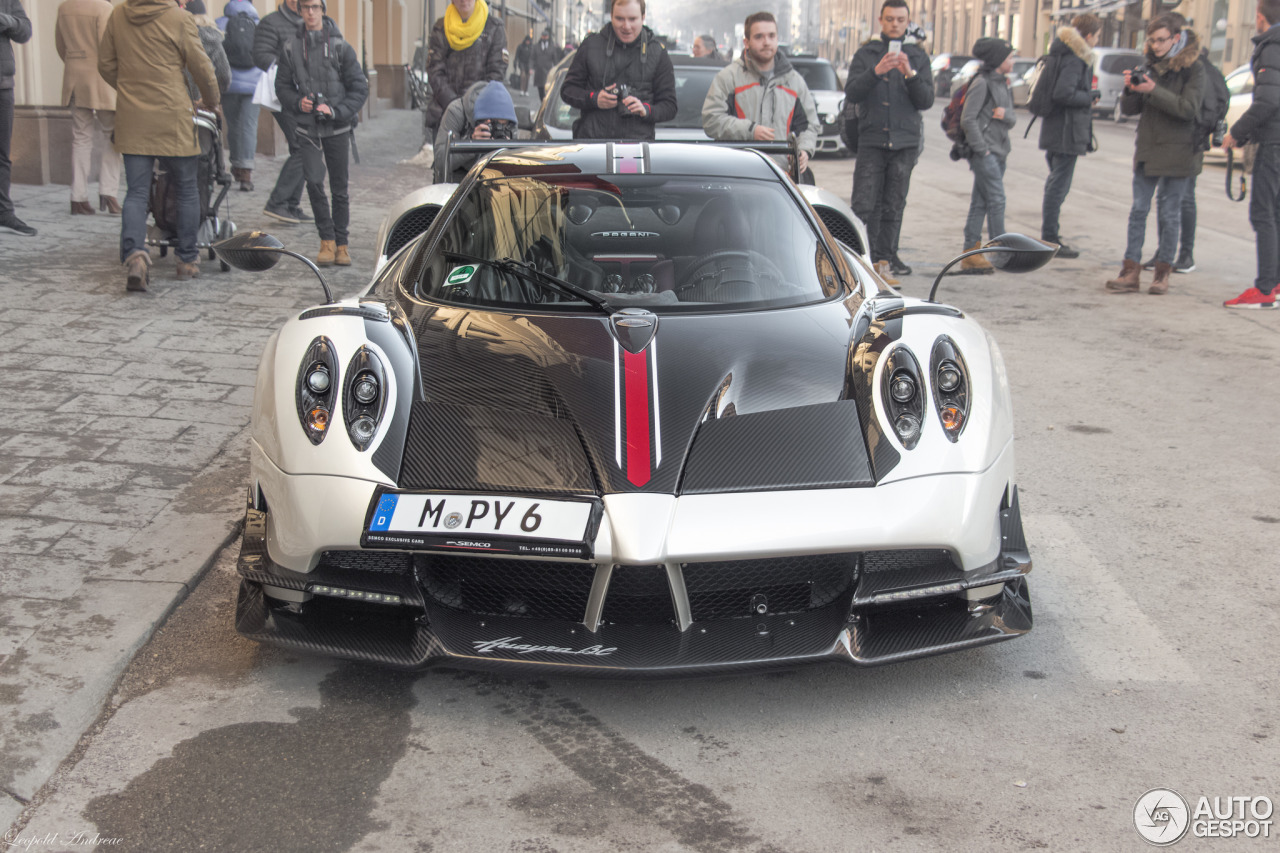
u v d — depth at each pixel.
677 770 2.33
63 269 6.70
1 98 7.28
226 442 4.13
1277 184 6.74
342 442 2.55
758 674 2.55
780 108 6.73
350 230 8.74
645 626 2.49
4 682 2.51
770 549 2.35
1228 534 3.59
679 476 2.46
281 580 2.53
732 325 2.99
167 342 5.35
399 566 2.53
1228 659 2.80
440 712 2.54
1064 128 8.32
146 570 3.11
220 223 7.17
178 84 6.19
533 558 2.33
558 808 2.19
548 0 55.31
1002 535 2.72
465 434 2.55
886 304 3.17
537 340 2.87
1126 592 3.18
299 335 2.90
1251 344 6.08
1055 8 44.75
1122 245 9.23
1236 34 26.80
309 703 2.56
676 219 3.44
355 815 2.15
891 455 2.56
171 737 2.40
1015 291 7.43
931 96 7.40
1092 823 2.15
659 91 6.55
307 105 6.95
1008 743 2.43
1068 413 4.86
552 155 3.80
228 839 2.07
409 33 26.56
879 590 2.50
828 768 2.34
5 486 3.63
